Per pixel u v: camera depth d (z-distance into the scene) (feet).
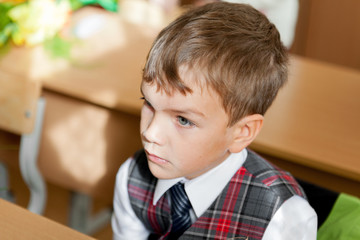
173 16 8.56
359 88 6.83
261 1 9.59
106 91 6.23
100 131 6.45
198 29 2.90
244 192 3.67
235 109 2.98
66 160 6.77
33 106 5.98
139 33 7.69
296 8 9.72
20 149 6.25
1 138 6.96
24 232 3.16
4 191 7.33
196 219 3.78
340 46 11.08
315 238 3.62
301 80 6.86
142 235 4.29
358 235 3.56
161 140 2.96
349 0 10.77
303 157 5.42
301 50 11.22
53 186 9.25
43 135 6.74
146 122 3.06
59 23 7.38
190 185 3.65
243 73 2.93
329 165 5.34
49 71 6.57
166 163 3.05
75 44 7.25
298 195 3.70
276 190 3.66
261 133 5.69
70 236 3.17
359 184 5.51
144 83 2.95
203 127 2.93
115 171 6.56
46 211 8.64
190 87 2.83
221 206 3.68
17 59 6.79
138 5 8.80
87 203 7.59
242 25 3.02
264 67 3.04
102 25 7.74
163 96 2.88
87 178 6.74
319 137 5.75
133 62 6.97
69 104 6.48
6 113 6.11
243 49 2.93
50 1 7.35
